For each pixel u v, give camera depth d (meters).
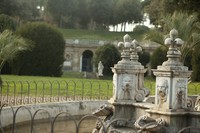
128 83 11.92
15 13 66.44
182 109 9.62
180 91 9.57
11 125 13.96
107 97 20.17
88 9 95.69
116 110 11.87
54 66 40.84
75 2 94.50
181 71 9.53
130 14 92.06
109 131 10.41
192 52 33.25
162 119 9.49
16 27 47.41
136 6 92.31
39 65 40.19
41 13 94.94
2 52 19.36
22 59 39.50
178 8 24.02
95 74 50.78
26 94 20.17
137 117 11.57
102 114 11.73
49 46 40.50
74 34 83.75
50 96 18.64
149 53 52.59
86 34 84.81
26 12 71.31
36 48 40.09
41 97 19.16
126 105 11.81
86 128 14.47
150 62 46.56
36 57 40.03
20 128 14.26
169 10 26.28
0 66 20.06
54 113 16.23
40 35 40.28
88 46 64.56
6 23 43.28
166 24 23.70
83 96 20.38
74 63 64.69
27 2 74.44
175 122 9.48
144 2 75.31
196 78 33.22
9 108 13.88
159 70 9.75
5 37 19.30
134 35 82.69
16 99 17.50
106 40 72.19
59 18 94.19
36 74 40.16
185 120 9.62
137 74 12.16
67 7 93.69
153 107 10.08
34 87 23.77
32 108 15.34
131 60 12.73
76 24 99.38
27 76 36.47
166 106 9.59
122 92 11.98
